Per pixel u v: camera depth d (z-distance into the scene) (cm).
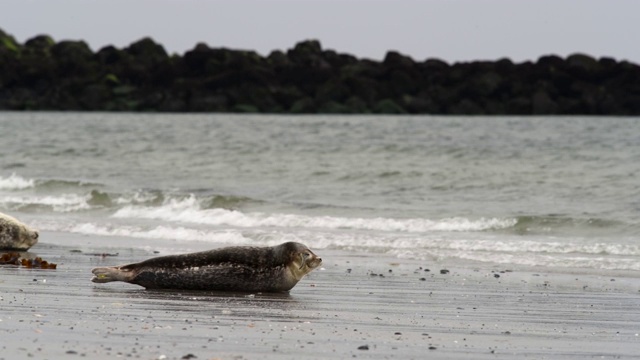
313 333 2367
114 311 2611
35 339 2153
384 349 2191
